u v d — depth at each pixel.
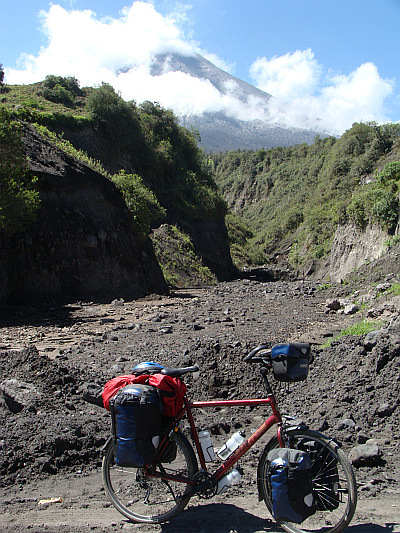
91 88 53.22
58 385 6.66
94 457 5.20
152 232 40.38
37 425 5.45
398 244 26.64
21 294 19.64
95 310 18.11
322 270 56.97
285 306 19.83
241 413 6.85
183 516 3.93
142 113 54.53
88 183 23.70
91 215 23.39
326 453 3.63
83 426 5.66
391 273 21.67
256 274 64.06
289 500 3.43
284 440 3.70
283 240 92.25
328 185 81.81
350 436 5.76
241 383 7.71
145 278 25.84
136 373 3.92
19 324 14.62
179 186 51.75
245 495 4.34
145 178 48.31
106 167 43.84
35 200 18.69
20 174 19.33
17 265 19.70
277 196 141.88
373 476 4.73
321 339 11.42
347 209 44.72
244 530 3.63
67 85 50.75
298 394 7.39
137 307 19.56
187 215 50.81
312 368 8.08
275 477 3.48
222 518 3.85
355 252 41.66
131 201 26.61
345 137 81.50
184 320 15.43
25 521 3.84
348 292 22.55
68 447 5.20
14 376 6.68
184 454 3.87
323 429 6.05
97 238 23.11
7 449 5.00
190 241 44.34
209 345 9.11
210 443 3.91
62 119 41.88
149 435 3.59
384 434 5.81
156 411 3.62
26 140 22.41
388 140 65.69
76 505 4.20
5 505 4.18
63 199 22.38
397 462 5.05
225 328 13.95
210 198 54.78
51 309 17.95
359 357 7.43
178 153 55.75
